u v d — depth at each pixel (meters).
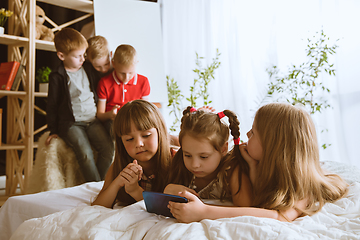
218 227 0.62
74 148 1.94
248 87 2.74
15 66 2.26
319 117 2.35
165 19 3.21
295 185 0.79
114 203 0.97
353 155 2.22
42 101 2.89
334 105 2.30
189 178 0.93
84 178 1.93
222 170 0.86
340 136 2.26
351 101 2.23
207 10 2.93
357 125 2.21
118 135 0.96
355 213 0.84
